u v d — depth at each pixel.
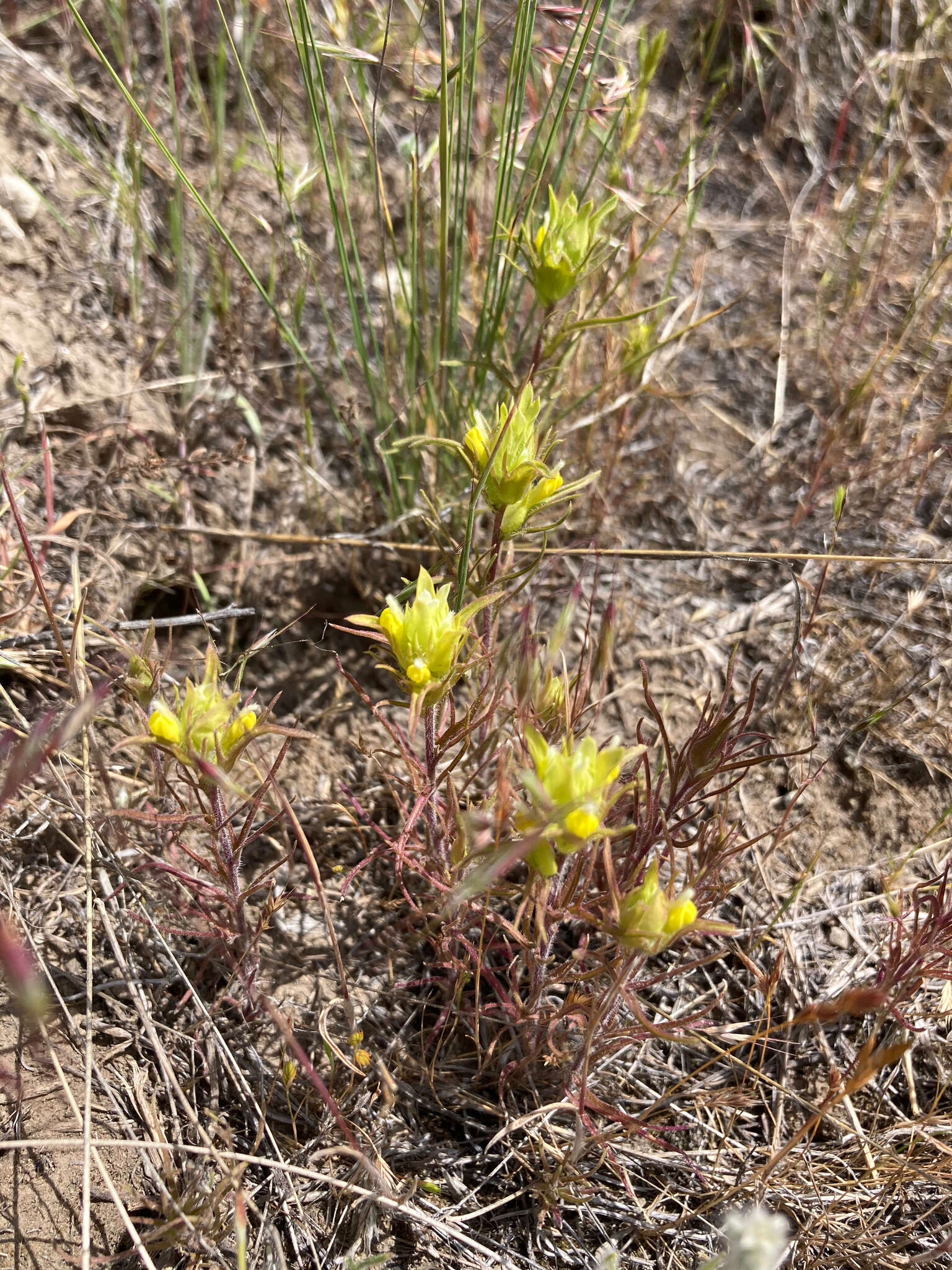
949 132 0.51
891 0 0.50
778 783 0.34
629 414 0.38
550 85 0.33
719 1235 0.25
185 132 0.42
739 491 0.41
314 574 0.36
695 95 0.45
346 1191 0.24
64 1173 0.23
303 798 0.31
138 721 0.24
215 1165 0.24
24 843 0.28
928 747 0.34
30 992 0.16
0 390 0.34
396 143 0.44
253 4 0.36
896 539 0.39
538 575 0.37
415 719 0.20
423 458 0.35
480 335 0.32
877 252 0.47
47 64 0.42
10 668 0.29
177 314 0.39
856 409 0.40
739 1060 0.26
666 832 0.23
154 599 0.35
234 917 0.25
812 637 0.37
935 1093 0.28
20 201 0.37
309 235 0.41
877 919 0.31
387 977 0.28
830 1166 0.26
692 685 0.36
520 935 0.22
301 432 0.39
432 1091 0.26
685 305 0.40
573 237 0.24
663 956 0.30
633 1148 0.26
